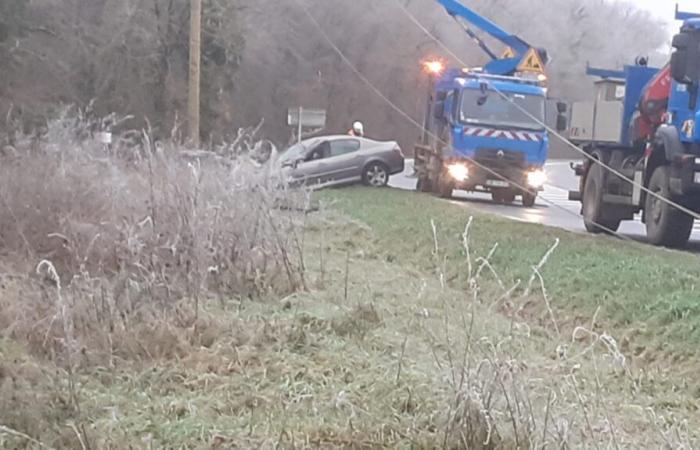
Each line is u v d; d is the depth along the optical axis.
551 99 21.75
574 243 11.92
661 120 14.41
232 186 9.62
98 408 5.61
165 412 5.64
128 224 8.77
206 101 37.44
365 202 18.33
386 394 5.91
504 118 21.52
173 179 9.45
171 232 8.55
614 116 15.86
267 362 6.64
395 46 55.56
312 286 9.38
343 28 56.59
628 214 15.95
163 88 36.44
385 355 6.85
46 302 7.30
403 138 56.28
